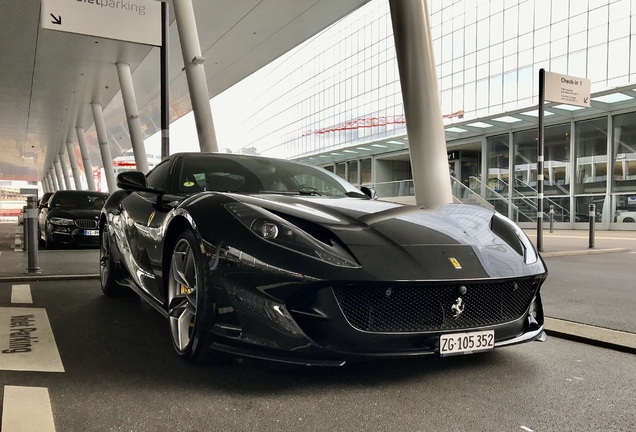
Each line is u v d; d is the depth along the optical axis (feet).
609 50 65.98
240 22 52.54
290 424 6.67
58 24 28.43
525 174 71.67
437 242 8.46
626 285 18.90
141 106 95.91
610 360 9.80
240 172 12.78
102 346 10.27
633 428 6.72
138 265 12.38
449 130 76.33
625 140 60.08
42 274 20.06
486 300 8.41
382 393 7.82
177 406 7.20
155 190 11.43
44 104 88.79
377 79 107.34
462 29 86.33
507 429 6.64
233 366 8.93
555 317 13.37
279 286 7.45
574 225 65.51
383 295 7.69
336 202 10.01
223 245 8.04
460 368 9.13
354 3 48.42
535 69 74.95
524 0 76.33
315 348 7.38
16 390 7.72
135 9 30.32
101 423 6.60
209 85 78.18
